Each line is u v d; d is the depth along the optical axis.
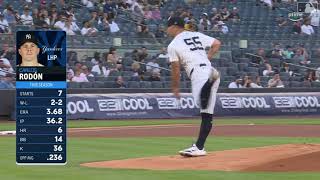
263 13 95.44
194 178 20.64
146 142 38.72
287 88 79.25
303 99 79.69
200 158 26.20
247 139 41.50
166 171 22.66
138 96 71.06
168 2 91.25
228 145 36.50
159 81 76.44
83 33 77.94
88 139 41.34
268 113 77.31
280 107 78.12
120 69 76.00
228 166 23.59
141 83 75.12
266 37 91.44
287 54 87.00
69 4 82.69
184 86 75.00
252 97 76.94
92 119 67.94
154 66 77.31
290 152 26.72
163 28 82.88
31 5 80.06
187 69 27.30
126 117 69.94
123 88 71.69
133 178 20.75
